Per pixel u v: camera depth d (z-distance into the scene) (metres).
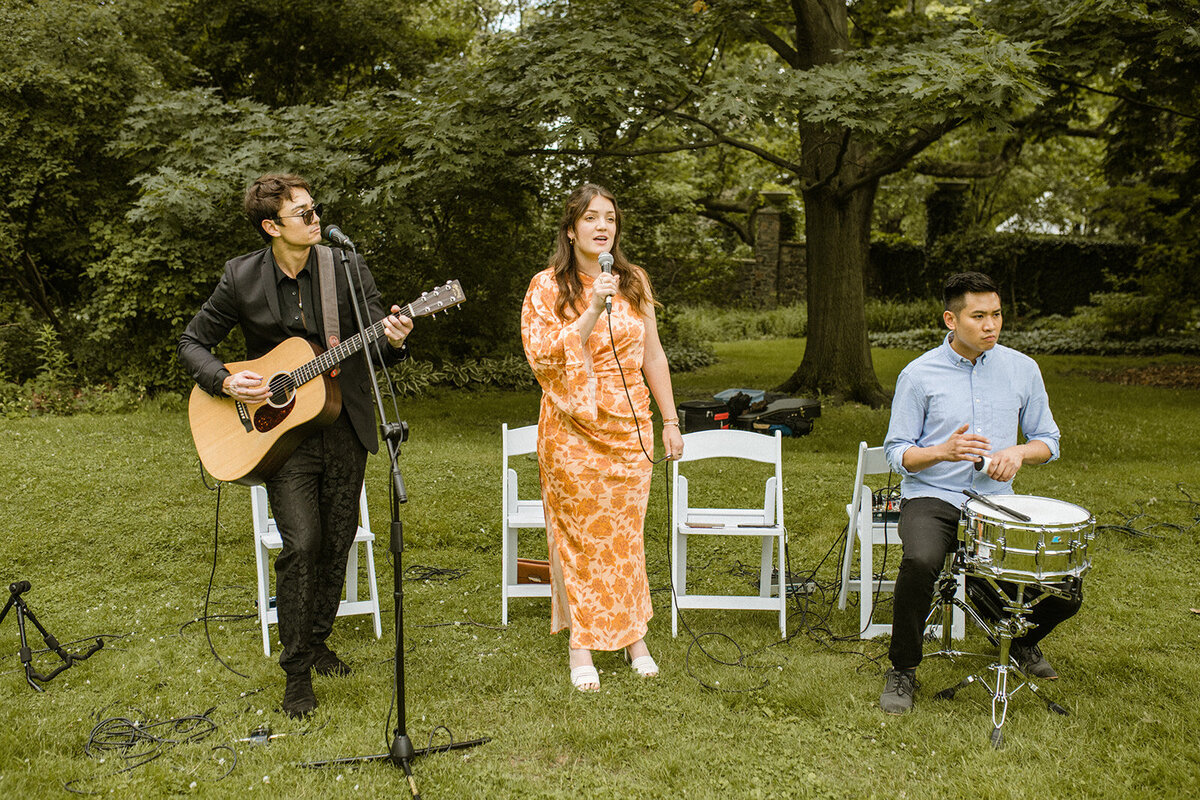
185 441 7.51
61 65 9.92
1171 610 4.08
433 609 4.22
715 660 3.56
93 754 2.80
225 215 9.36
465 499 6.00
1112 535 5.18
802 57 9.91
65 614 4.14
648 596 3.48
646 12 8.36
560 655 3.62
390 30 14.00
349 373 3.33
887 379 12.95
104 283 10.42
